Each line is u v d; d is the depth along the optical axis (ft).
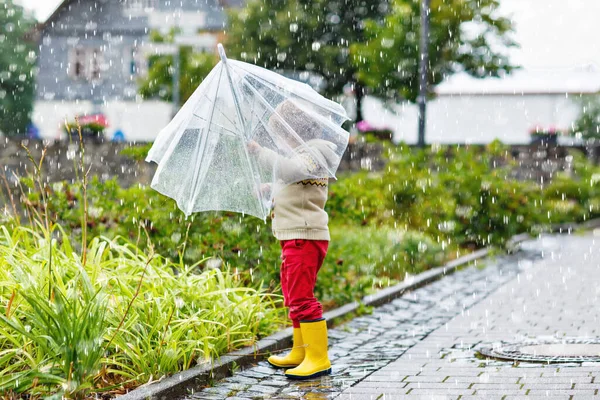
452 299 35.12
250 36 140.36
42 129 183.21
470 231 55.62
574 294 35.99
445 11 96.73
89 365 17.22
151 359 19.06
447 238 53.88
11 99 181.57
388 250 42.80
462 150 57.88
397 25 100.78
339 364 22.04
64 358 16.81
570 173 98.17
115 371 18.51
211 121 18.94
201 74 133.59
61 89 184.14
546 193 90.33
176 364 19.71
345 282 33.50
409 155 56.39
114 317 19.42
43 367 16.98
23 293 16.97
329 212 35.99
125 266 22.29
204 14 178.81
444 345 24.67
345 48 139.54
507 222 55.42
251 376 20.57
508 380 19.42
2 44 180.96
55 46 185.16
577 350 23.15
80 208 30.09
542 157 98.89
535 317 29.81
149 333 19.70
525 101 144.97
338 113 20.24
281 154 18.98
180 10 179.32
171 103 142.31
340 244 40.06
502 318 29.76
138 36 183.21
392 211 53.67
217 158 19.03
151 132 164.45
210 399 18.33
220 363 20.38
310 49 139.44
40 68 184.85
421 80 70.03
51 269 19.57
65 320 16.99
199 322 20.52
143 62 182.60
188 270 23.70
